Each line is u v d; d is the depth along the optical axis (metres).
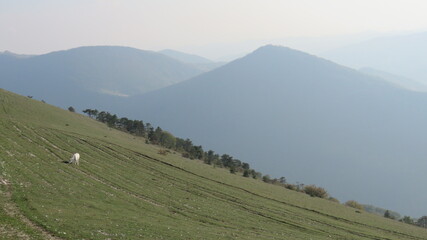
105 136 120.12
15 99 128.62
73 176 59.06
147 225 40.94
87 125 139.50
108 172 70.25
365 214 98.75
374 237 67.06
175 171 90.00
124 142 118.12
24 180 47.38
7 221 31.34
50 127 102.88
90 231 33.66
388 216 119.50
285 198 91.12
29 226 31.48
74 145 87.69
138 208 50.25
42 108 133.88
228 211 62.31
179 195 66.31
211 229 46.72
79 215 38.59
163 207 55.09
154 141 172.12
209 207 61.94
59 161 68.00
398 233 77.44
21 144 72.00
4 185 42.75
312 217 73.69
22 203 37.75
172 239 37.22
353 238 61.97
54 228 32.12
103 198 50.41
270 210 71.62
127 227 38.06
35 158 64.19
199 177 90.25
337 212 88.06
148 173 80.00
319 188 126.44
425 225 113.62
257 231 52.19
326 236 59.56
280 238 49.97
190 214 54.34
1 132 77.12
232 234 46.03
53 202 41.34
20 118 105.19
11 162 55.06
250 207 70.25
